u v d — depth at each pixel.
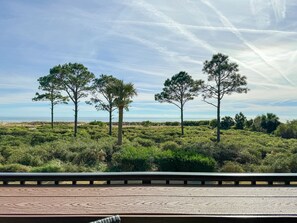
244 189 3.56
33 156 15.33
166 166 12.12
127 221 2.64
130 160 12.98
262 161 15.95
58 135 28.86
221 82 27.89
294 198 3.19
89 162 14.95
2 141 23.88
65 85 33.09
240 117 43.81
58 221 2.60
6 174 3.63
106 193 3.33
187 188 3.58
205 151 16.73
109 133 31.47
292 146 21.64
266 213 2.71
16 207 2.82
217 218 2.62
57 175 3.66
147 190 3.47
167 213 2.68
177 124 53.75
